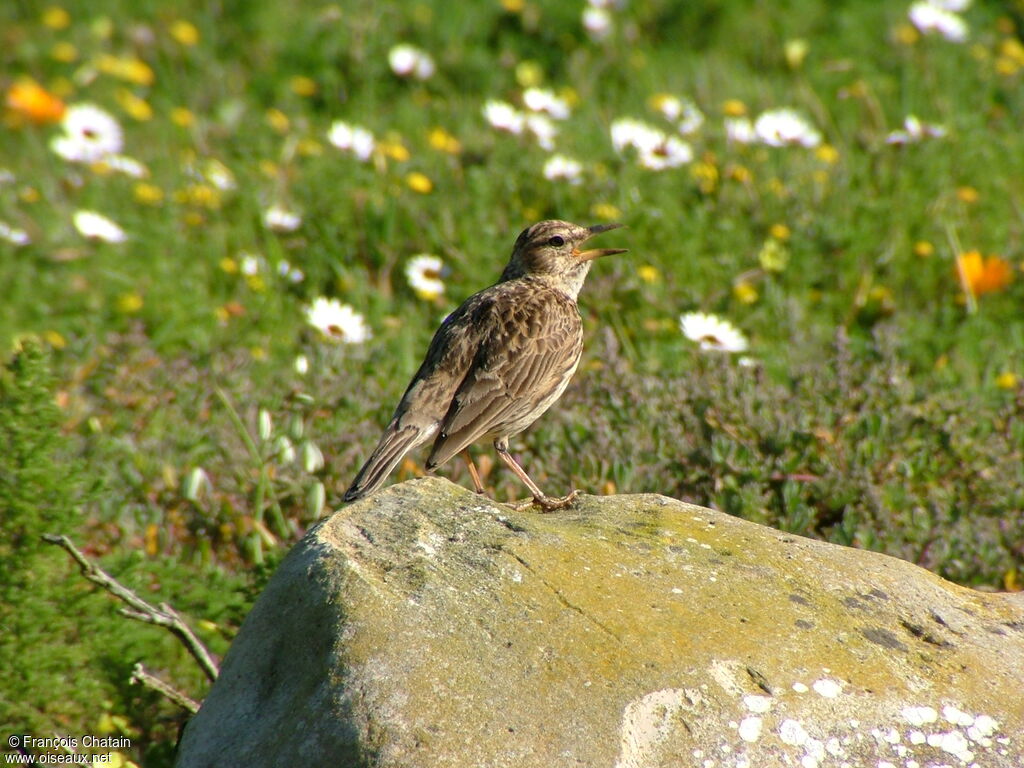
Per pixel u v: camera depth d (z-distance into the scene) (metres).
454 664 6.26
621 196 15.45
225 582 9.72
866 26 20.61
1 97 20.03
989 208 16.02
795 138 16.17
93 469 11.23
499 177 16.06
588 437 11.32
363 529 7.23
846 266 14.91
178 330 13.96
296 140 17.62
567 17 21.25
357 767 5.93
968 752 6.19
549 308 10.48
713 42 20.97
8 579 8.56
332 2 21.62
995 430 11.46
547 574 6.86
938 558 9.82
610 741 5.99
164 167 17.52
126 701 8.58
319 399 11.91
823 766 6.04
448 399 9.82
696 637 6.54
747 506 10.20
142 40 21.39
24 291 14.62
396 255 15.38
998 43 20.34
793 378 11.98
